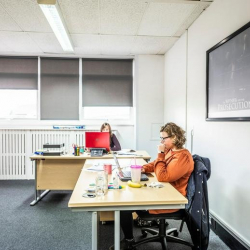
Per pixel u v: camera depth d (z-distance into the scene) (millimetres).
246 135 1896
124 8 2686
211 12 2535
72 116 4516
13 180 4277
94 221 1411
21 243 2111
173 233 2238
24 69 4398
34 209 2924
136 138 4484
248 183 1877
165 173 1750
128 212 1938
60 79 4477
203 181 1684
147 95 4492
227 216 2207
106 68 4539
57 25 3031
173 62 3916
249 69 1836
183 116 3404
